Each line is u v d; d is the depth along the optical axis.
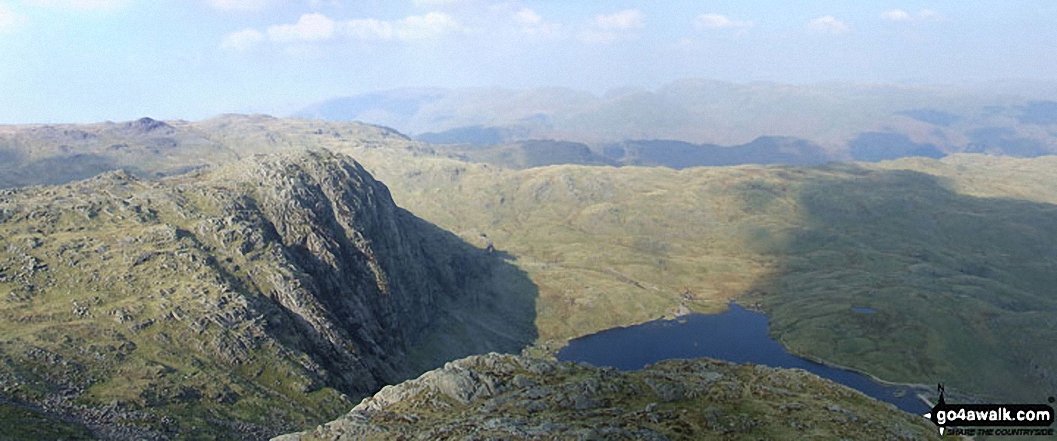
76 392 144.00
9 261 197.38
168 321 189.12
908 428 105.94
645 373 136.12
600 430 93.81
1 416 119.44
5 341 156.62
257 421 160.00
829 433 98.00
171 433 139.00
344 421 110.94
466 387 127.25
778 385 131.88
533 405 115.19
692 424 102.25
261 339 198.50
